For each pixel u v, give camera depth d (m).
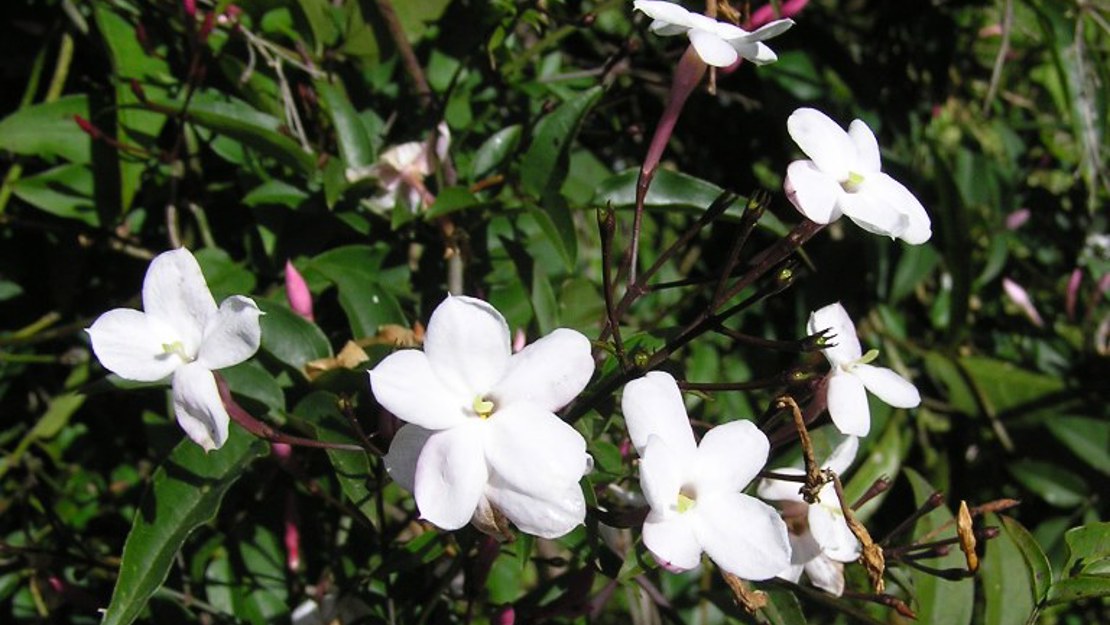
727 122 0.28
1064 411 0.29
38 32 0.24
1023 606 0.20
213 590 0.22
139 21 0.22
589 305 0.23
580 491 0.15
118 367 0.16
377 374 0.15
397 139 0.23
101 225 0.23
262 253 0.22
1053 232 0.32
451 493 0.15
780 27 0.17
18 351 0.25
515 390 0.16
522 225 0.23
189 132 0.23
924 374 0.30
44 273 0.25
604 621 0.32
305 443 0.17
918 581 0.20
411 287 0.22
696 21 0.18
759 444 0.16
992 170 0.31
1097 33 0.29
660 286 0.18
